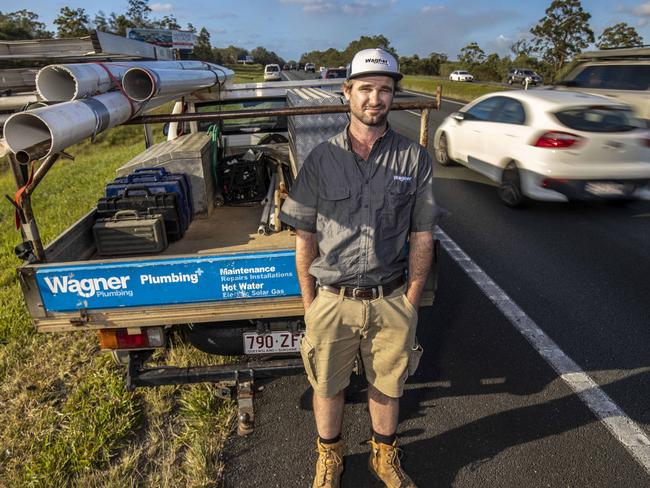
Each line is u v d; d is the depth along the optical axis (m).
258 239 3.21
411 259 2.16
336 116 3.18
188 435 2.71
